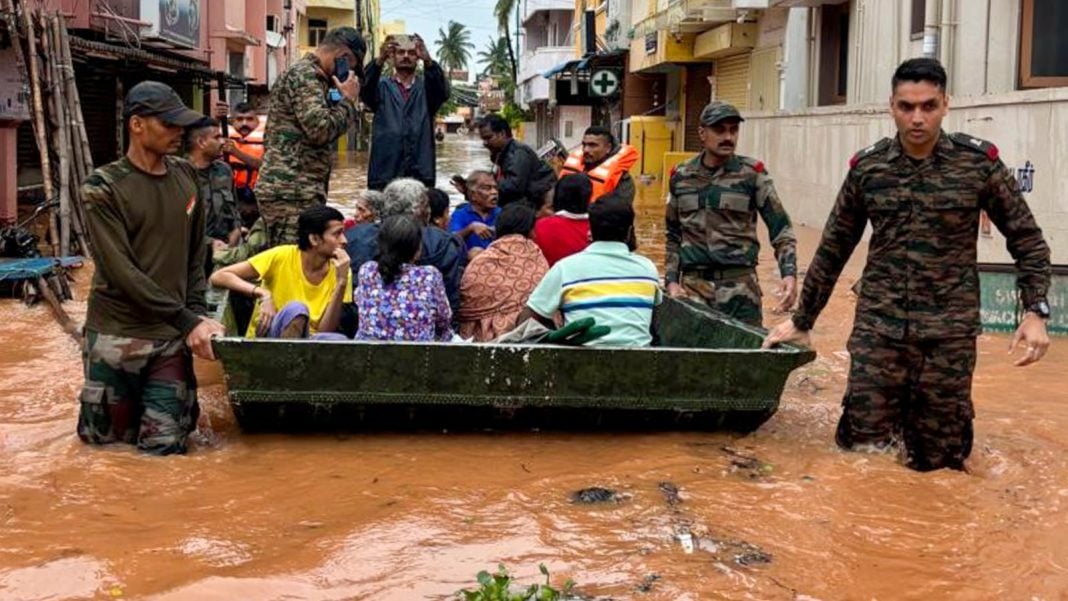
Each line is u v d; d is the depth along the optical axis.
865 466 5.46
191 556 4.24
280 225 8.30
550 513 4.77
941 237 5.32
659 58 30.09
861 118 15.98
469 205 8.96
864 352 5.60
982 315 9.16
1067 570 4.23
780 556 4.34
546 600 3.72
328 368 5.66
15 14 12.55
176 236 5.54
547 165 9.54
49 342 8.59
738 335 6.45
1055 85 13.20
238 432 6.03
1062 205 10.59
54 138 12.45
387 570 4.14
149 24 19.47
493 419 5.96
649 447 5.79
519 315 6.65
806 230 17.77
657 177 31.08
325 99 8.09
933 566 4.28
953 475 5.35
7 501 4.78
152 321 5.51
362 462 5.48
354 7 61.53
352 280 7.24
